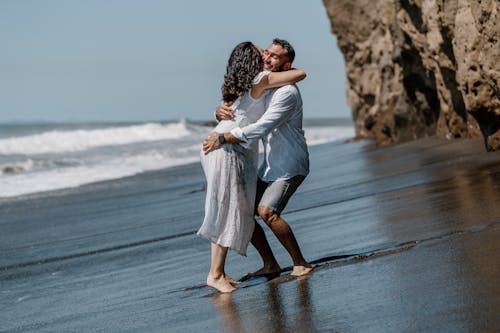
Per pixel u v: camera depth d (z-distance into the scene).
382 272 4.64
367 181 11.49
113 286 6.04
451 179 9.28
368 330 3.42
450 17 13.60
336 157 19.23
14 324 5.04
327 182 12.62
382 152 17.69
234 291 5.03
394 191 9.38
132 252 7.85
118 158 28.72
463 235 5.35
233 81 5.21
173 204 12.44
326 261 5.48
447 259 4.63
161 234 8.96
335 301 4.11
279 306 4.25
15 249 9.26
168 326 4.22
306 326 3.69
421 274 4.35
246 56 5.22
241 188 5.18
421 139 18.67
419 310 3.59
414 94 19.03
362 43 25.83
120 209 12.65
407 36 17.78
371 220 7.20
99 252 8.23
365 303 3.93
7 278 7.27
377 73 24.98
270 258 5.54
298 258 5.21
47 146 36.06
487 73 10.29
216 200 5.16
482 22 10.20
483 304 3.49
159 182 17.77
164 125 45.94
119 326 4.44
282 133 5.33
